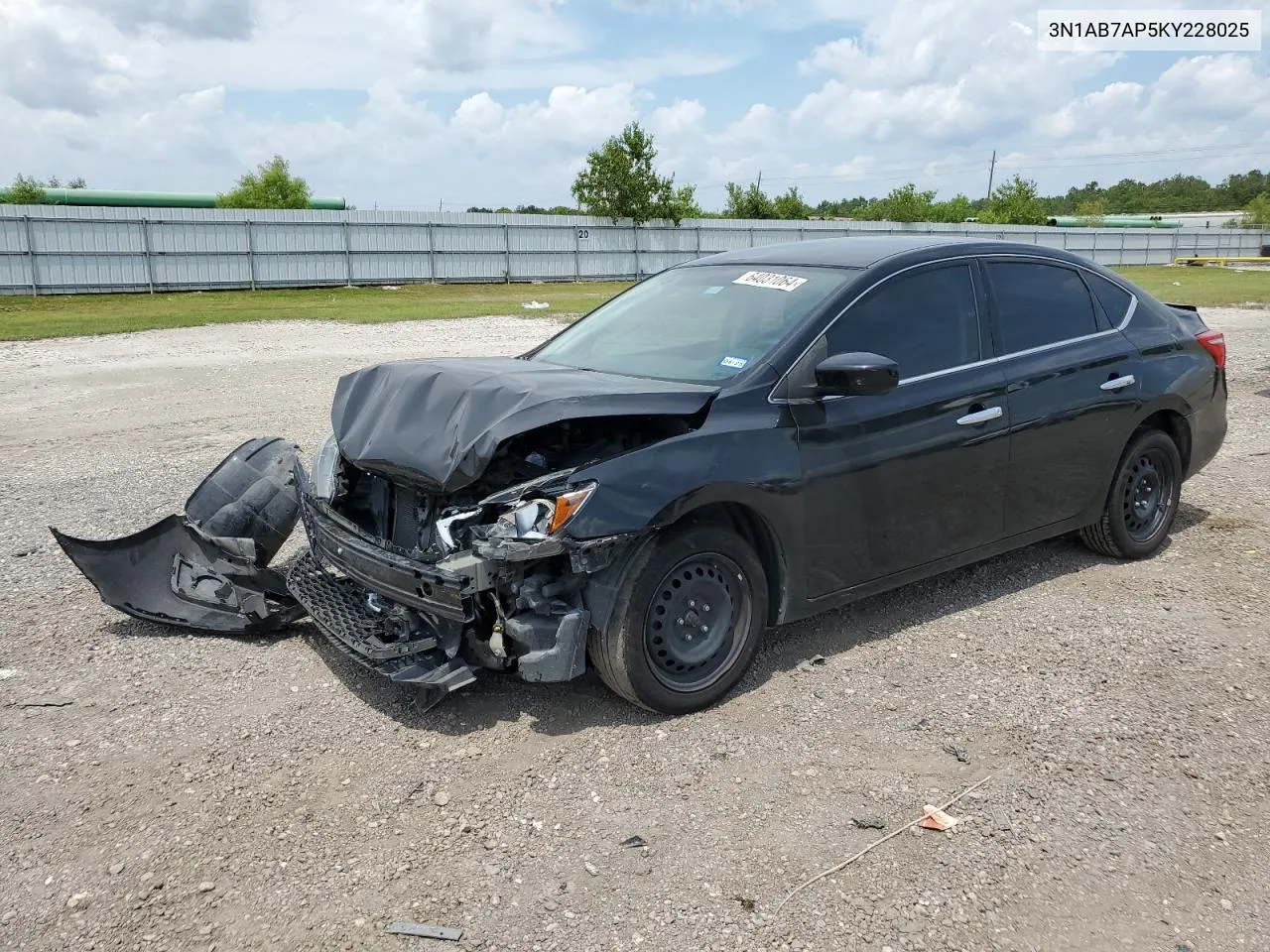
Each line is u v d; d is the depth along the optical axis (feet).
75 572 18.47
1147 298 19.03
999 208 246.68
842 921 9.21
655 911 9.34
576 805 11.05
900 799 11.15
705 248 155.12
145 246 112.78
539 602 11.95
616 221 152.87
